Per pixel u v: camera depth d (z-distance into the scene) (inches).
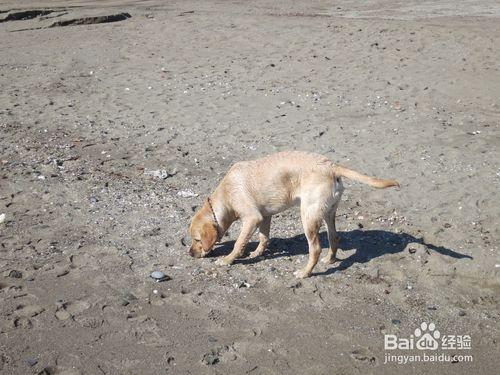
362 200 139.9
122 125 192.9
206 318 96.1
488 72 242.8
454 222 129.0
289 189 106.3
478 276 110.0
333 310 99.3
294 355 88.4
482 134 181.2
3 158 162.1
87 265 110.0
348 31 310.3
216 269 109.9
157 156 166.6
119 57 281.6
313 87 230.2
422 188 144.9
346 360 87.8
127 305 98.7
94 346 88.8
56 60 278.7
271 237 122.6
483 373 86.7
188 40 307.9
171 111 205.8
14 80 246.4
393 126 188.4
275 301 101.0
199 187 145.4
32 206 133.3
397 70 248.7
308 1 447.5
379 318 97.7
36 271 107.3
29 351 87.2
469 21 335.6
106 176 151.6
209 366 85.4
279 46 289.1
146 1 457.4
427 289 106.3
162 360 86.4
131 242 118.3
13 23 364.2
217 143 176.4
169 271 108.8
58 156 165.0
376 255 115.6
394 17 362.0
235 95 221.6
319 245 105.5
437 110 205.0
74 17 356.8
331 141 176.4
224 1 453.1
